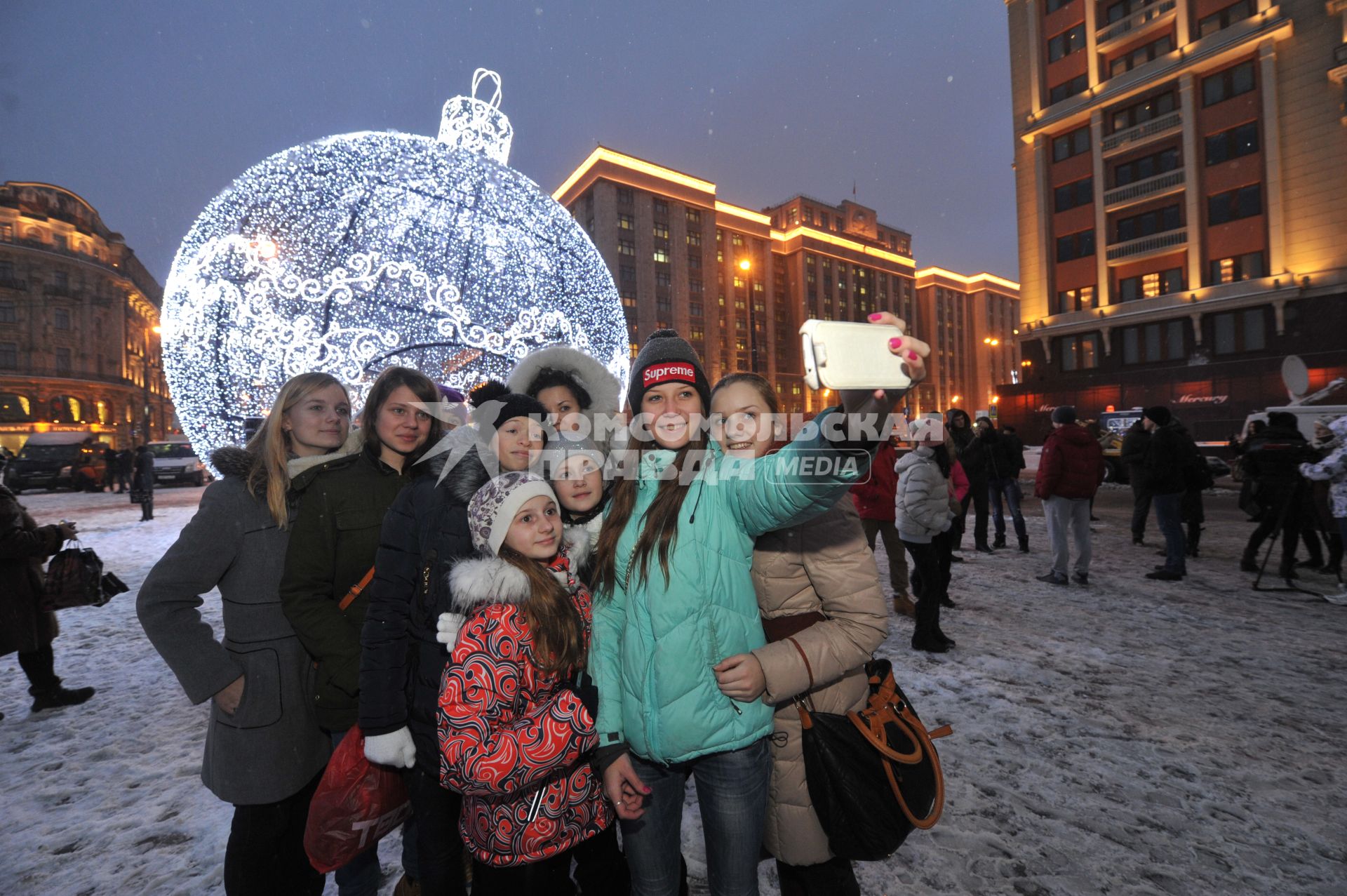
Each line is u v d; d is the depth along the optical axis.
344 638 1.52
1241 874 1.91
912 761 1.39
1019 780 2.46
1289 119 19.89
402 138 5.95
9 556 3.05
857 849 1.36
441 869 1.48
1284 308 19.92
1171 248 22.14
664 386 1.36
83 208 45.19
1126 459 7.48
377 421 1.67
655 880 1.36
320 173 5.51
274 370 5.30
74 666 4.05
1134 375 23.05
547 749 1.24
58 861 2.08
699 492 1.33
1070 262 25.05
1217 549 7.18
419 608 1.43
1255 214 20.58
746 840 1.30
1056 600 5.12
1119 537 8.12
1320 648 3.92
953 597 5.25
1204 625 4.41
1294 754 2.63
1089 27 24.23
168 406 55.25
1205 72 21.50
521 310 6.48
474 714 1.23
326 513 1.57
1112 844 2.06
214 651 1.48
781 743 1.46
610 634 1.42
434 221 5.98
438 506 1.47
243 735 1.51
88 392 44.00
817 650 1.30
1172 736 2.80
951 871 1.95
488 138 6.61
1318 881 1.88
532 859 1.35
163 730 3.08
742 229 61.62
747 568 1.35
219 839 2.20
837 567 1.41
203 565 1.49
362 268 5.55
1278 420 5.52
